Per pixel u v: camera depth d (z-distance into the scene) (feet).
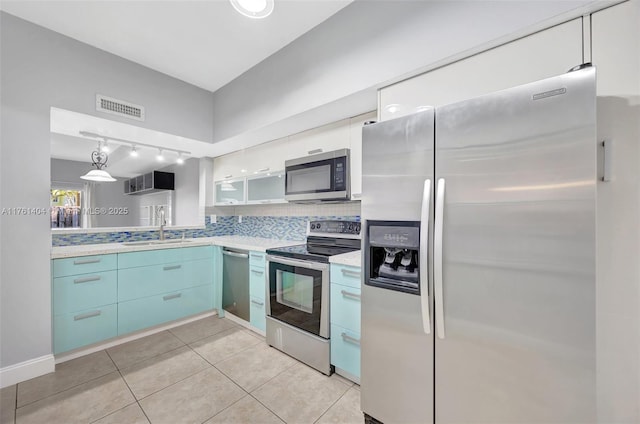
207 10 5.76
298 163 7.80
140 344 7.68
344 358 5.86
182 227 11.07
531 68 3.84
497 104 3.34
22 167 5.94
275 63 7.28
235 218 12.79
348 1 5.56
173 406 5.17
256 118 7.86
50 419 4.82
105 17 5.95
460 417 3.66
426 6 4.63
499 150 3.33
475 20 4.13
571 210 2.93
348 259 5.82
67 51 6.58
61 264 6.62
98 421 4.78
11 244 5.81
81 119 7.14
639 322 3.14
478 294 3.49
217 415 4.96
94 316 7.14
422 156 3.96
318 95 6.23
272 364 6.63
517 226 3.22
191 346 7.56
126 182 17.84
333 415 4.97
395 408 4.29
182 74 8.43
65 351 6.69
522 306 3.21
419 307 4.02
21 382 5.84
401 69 4.90
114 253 7.52
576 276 2.91
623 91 3.25
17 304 5.86
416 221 4.03
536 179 3.11
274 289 7.39
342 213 8.55
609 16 3.33
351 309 5.70
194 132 9.09
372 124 4.55
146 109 7.97
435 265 3.71
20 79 5.94
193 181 13.04
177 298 8.87
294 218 10.03
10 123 5.81
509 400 3.30
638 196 3.16
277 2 5.54
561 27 3.62
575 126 2.89
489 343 3.43
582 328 2.89
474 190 3.51
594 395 2.85
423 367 3.98
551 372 3.05
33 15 5.87
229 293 9.41
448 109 3.72
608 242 3.29
